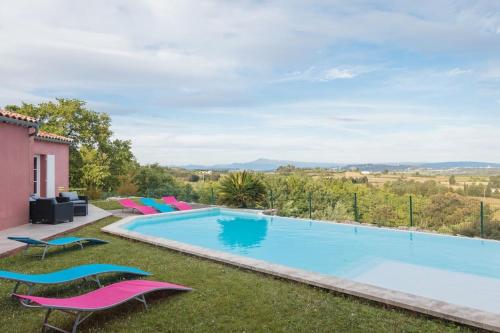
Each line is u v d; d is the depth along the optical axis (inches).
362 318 183.9
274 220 615.8
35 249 332.2
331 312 191.2
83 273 218.5
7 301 203.9
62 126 984.3
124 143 1155.9
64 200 523.8
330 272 332.8
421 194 1056.8
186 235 504.4
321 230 534.6
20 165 440.1
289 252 408.2
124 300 177.9
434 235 461.4
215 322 178.2
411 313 189.2
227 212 692.7
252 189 737.6
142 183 1205.1
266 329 171.6
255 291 221.0
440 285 294.2
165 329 170.9
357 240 467.5
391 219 1021.2
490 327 164.9
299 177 1253.7
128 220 515.2
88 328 171.8
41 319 180.4
